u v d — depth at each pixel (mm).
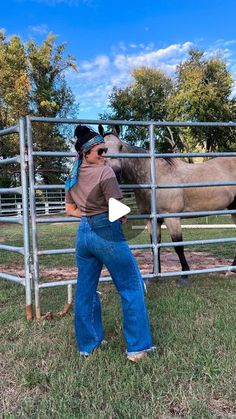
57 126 31250
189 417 2400
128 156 5020
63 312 4512
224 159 6512
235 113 32062
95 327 3412
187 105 31641
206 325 3906
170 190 5898
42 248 9578
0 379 3016
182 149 32938
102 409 2553
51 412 2498
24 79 28203
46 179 22891
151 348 3279
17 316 4434
